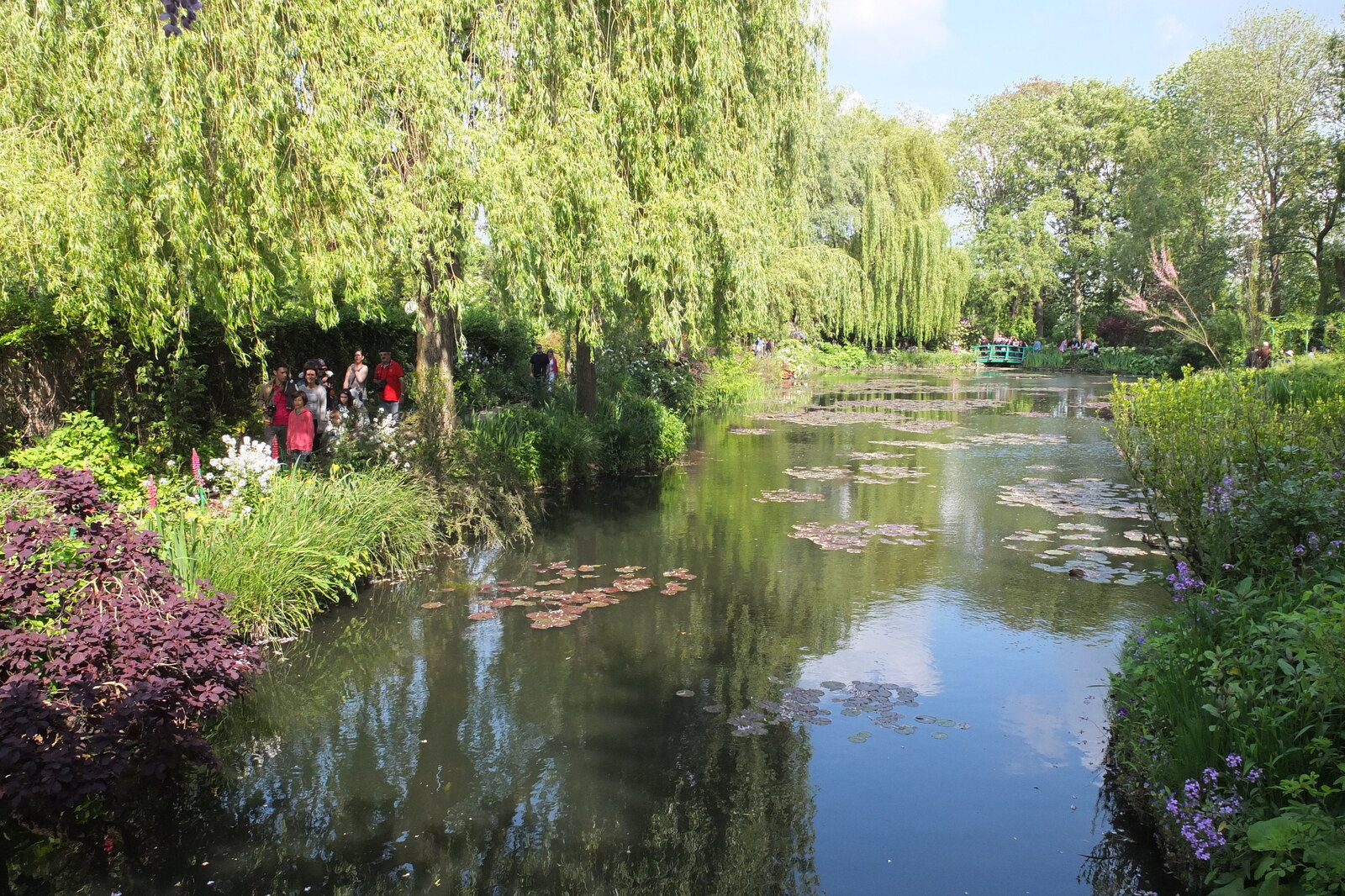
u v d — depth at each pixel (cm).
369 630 676
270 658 621
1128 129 4006
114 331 902
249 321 774
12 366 857
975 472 1375
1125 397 880
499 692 566
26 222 623
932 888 369
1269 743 362
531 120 866
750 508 1119
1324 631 361
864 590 775
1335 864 286
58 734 416
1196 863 362
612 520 1049
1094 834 408
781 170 1365
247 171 651
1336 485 551
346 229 709
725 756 482
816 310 2270
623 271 942
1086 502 1142
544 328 902
